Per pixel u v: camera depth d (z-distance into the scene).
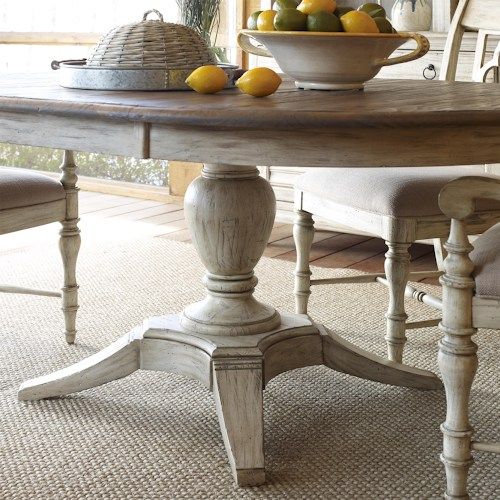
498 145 1.55
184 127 1.53
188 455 1.94
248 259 2.11
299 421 2.12
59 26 5.07
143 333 2.12
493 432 2.05
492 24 2.68
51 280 3.31
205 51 1.95
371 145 1.50
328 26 1.82
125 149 1.58
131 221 4.34
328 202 2.41
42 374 2.40
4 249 3.78
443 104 1.62
